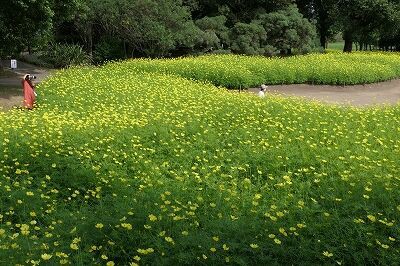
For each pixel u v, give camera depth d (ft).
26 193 20.26
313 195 21.68
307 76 77.25
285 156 26.94
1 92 59.16
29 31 55.06
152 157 27.89
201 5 122.93
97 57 102.78
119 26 99.35
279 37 120.98
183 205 19.84
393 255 16.20
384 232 18.01
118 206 19.30
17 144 26.58
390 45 188.14
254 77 71.26
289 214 19.21
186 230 17.49
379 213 18.81
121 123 33.76
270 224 17.94
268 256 15.74
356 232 17.72
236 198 21.16
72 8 61.21
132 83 56.08
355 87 79.41
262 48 117.50
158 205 19.69
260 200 21.25
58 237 16.51
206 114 38.14
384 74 83.56
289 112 39.06
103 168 24.88
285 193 22.08
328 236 17.33
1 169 23.18
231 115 38.37
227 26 123.54
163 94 49.14
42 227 17.98
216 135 32.27
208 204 20.65
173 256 15.51
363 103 65.57
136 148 28.78
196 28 107.24
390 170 24.70
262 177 25.07
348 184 22.65
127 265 15.81
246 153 27.89
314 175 24.16
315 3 148.05
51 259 15.14
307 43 124.47
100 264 15.12
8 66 91.15
